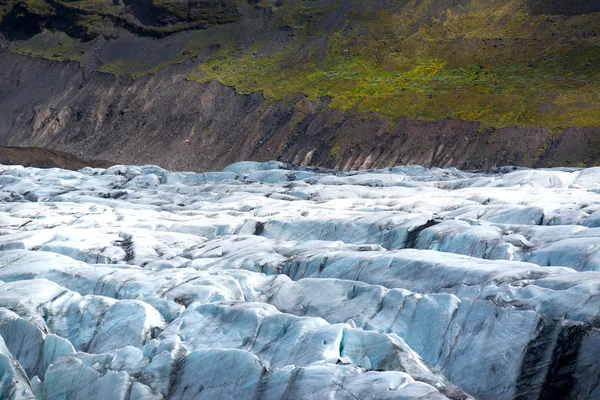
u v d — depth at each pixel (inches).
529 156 4517.7
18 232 2214.6
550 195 2305.6
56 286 1571.1
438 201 2378.2
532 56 5447.8
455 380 1245.1
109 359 1286.9
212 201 2901.1
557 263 1563.7
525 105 4899.1
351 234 2057.1
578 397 1144.8
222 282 1576.0
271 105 5654.5
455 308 1323.8
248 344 1296.8
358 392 1058.1
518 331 1233.4
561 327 1197.1
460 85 5310.0
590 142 4439.0
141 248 2003.0
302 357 1206.9
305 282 1540.4
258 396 1130.0
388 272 1563.7
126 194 3184.1
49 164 4931.1
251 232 2214.6
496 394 1203.2
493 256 1685.5
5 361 1288.1
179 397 1189.7
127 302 1464.1
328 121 5305.1
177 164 5487.2
